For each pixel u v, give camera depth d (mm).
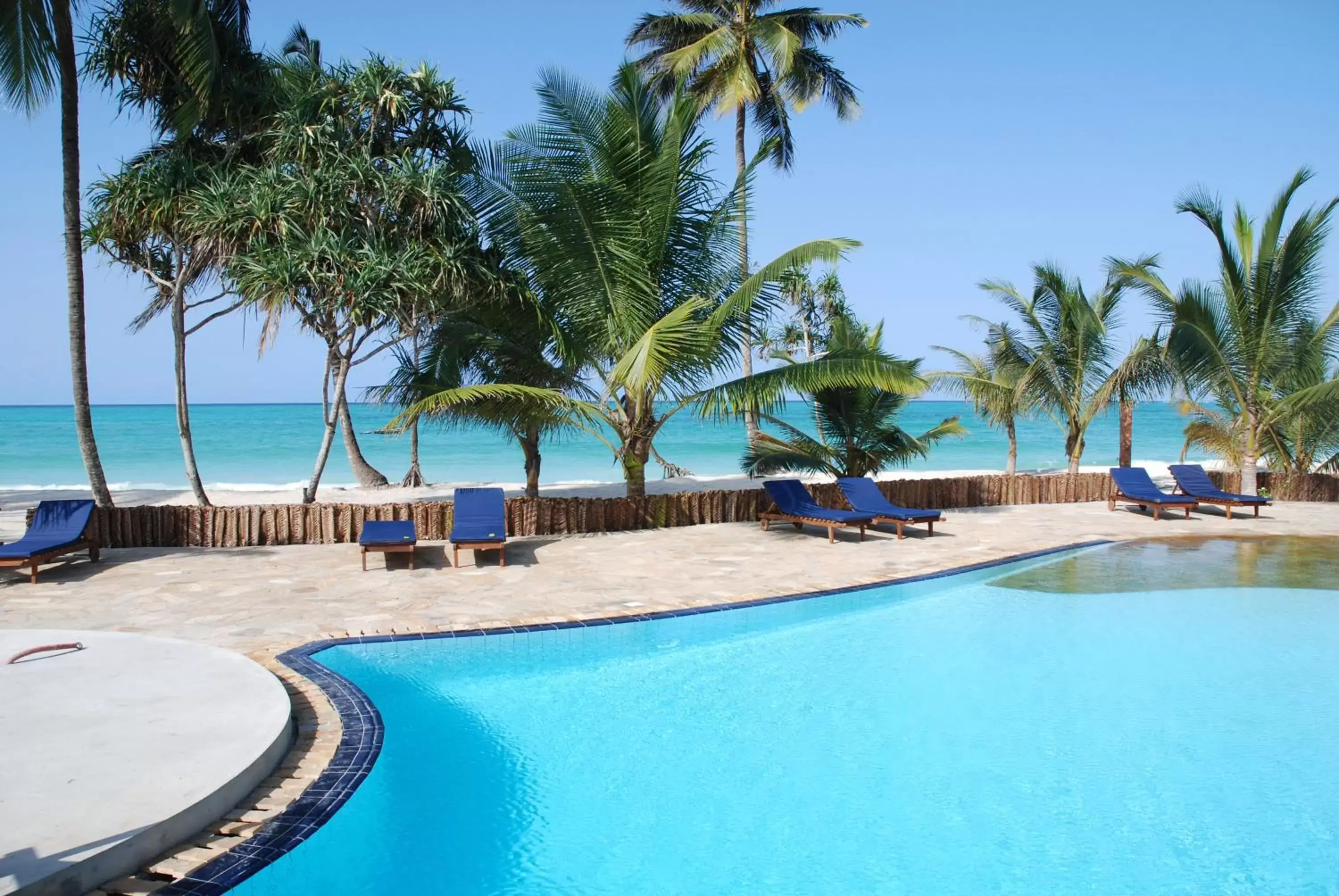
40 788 4180
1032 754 5773
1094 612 9344
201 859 3861
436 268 13266
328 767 4938
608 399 14617
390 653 7457
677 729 6129
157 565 10727
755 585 10039
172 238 13586
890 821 4859
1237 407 19672
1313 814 4973
